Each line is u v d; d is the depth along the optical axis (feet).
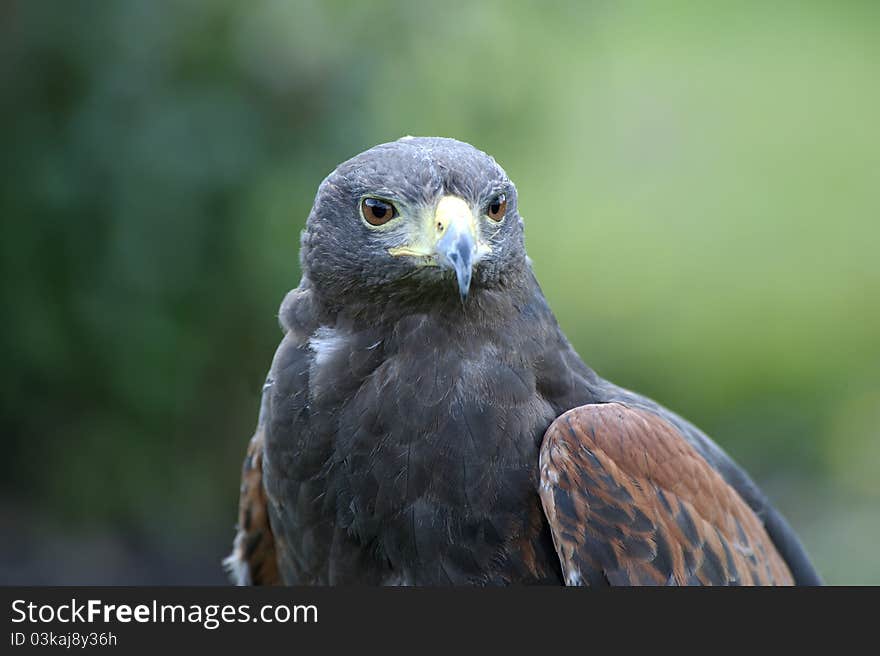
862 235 76.18
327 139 39.19
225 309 40.68
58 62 37.81
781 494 53.47
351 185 21.17
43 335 39.32
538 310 22.08
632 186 79.20
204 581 43.32
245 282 40.19
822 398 60.18
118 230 38.37
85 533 43.78
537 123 43.42
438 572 21.50
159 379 40.57
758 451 56.75
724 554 22.18
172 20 37.76
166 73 38.24
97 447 42.55
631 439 21.57
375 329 21.39
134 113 38.24
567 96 69.56
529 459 21.34
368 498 21.38
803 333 65.51
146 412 41.68
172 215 38.68
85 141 38.11
